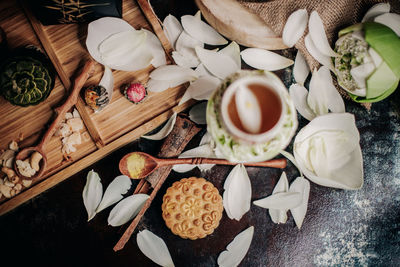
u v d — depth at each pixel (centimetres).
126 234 49
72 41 48
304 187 51
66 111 47
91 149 49
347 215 52
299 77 51
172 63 50
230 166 51
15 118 48
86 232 51
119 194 50
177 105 49
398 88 51
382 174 52
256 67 51
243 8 48
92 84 49
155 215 50
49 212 50
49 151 48
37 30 48
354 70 46
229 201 50
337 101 50
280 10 48
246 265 51
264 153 40
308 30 49
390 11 49
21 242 50
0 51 47
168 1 52
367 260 52
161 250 50
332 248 52
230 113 39
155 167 48
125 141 48
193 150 50
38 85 45
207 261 50
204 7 48
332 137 50
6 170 48
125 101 49
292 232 51
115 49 48
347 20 49
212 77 49
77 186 51
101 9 46
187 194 49
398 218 52
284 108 37
